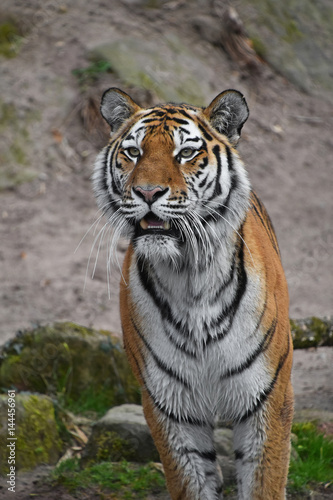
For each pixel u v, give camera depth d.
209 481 7.52
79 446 10.16
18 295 17.36
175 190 6.97
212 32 27.77
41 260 18.88
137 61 25.00
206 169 7.25
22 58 24.84
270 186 22.69
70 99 23.83
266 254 7.76
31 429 9.71
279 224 21.12
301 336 11.56
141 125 7.39
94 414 11.16
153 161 7.03
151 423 7.50
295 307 17.23
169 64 25.50
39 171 21.95
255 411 7.29
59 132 23.02
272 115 25.83
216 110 7.59
